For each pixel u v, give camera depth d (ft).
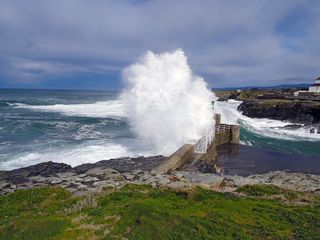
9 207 29.32
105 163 51.75
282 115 145.48
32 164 53.88
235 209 28.14
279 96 192.03
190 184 39.01
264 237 22.63
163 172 45.24
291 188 40.70
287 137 100.42
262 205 30.42
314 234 23.72
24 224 23.32
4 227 22.84
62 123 103.04
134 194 31.24
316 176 48.24
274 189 37.86
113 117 123.85
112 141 72.43
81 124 101.76
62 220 23.72
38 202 30.86
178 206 27.17
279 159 66.69
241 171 56.18
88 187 38.22
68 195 33.83
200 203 29.32
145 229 21.57
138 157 55.88
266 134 103.96
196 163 54.85
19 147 65.31
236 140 80.28
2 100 224.53
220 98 264.93
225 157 66.44
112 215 24.16
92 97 353.31
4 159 56.44
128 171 46.57
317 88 228.02
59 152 61.62
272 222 25.70
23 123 100.42
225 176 46.34
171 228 22.04
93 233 21.25
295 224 25.67
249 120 142.41
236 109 181.06
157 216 23.21
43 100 254.68
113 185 38.47
